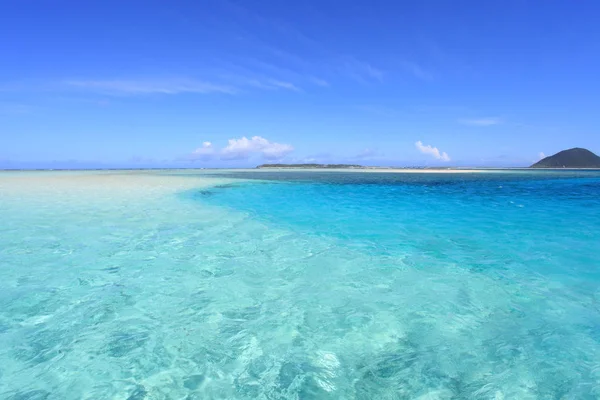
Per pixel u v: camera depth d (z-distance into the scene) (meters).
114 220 10.30
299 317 4.45
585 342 3.88
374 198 17.27
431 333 4.09
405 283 5.64
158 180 28.19
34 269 6.04
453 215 12.15
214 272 6.04
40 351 3.61
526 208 13.81
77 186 20.98
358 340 3.93
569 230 9.63
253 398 3.00
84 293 5.07
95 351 3.63
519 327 4.23
